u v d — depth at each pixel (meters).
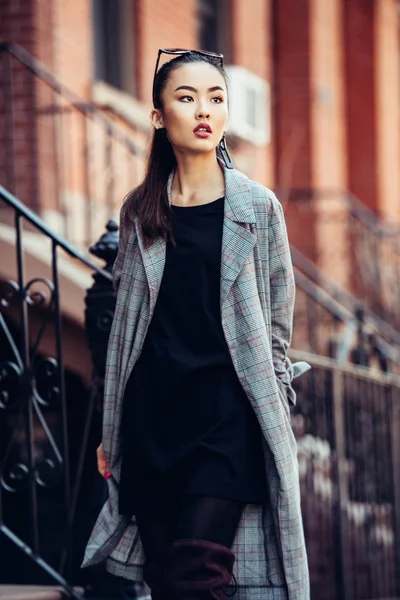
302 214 15.23
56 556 7.44
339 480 7.73
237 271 3.67
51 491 7.52
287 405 3.84
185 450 3.58
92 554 3.90
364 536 9.00
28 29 9.09
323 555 8.41
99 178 9.76
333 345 7.96
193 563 3.47
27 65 8.09
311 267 10.12
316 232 15.13
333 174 16.78
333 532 8.04
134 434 3.72
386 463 9.16
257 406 3.64
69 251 5.33
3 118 8.98
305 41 15.76
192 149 3.78
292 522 3.68
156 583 3.73
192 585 3.45
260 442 3.71
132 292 3.80
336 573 7.72
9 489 5.42
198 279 3.70
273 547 3.75
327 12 16.70
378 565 8.74
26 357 5.37
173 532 3.74
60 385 5.36
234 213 3.73
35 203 8.82
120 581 5.24
